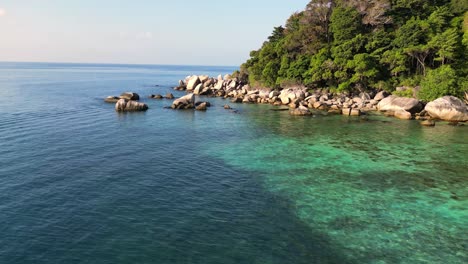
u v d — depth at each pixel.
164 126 45.31
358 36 68.81
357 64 65.38
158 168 27.11
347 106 63.38
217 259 14.66
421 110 56.12
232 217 18.84
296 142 37.84
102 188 22.42
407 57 65.75
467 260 15.19
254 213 19.45
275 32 100.94
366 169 28.28
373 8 73.75
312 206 20.66
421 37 65.62
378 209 20.41
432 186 24.44
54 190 21.80
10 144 32.91
